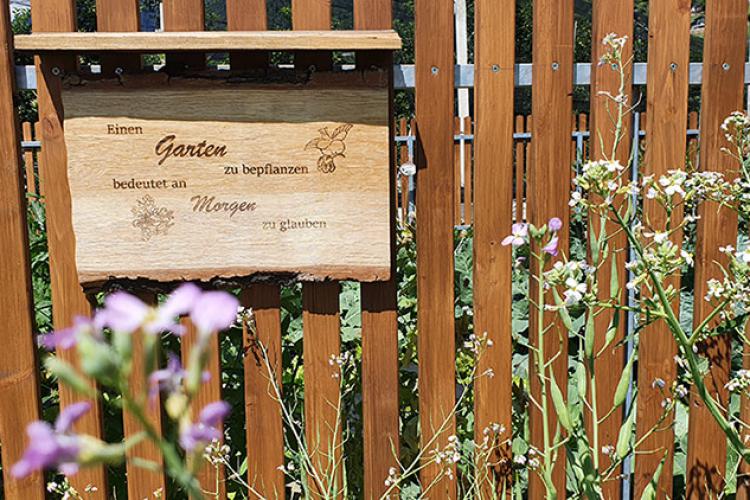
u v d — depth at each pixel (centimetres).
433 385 250
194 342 239
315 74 226
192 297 72
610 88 246
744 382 239
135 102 224
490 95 239
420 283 245
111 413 271
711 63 249
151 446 239
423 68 236
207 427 75
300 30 231
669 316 207
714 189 221
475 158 242
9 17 224
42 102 227
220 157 228
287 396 295
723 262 256
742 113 245
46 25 225
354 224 233
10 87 225
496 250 246
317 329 244
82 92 223
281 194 230
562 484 258
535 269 249
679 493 295
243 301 241
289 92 227
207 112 226
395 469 249
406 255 342
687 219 217
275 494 245
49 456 62
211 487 248
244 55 229
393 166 240
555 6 238
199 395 239
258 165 229
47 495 244
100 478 241
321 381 246
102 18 228
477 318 249
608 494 261
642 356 256
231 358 291
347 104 228
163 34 215
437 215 242
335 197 232
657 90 246
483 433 254
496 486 258
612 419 259
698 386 214
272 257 233
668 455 261
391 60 231
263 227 231
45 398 286
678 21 245
